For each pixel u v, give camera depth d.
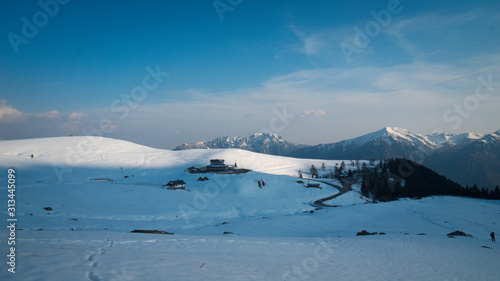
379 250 30.88
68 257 15.15
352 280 17.59
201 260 18.98
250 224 71.88
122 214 80.38
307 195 167.00
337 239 40.78
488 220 83.94
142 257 17.42
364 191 183.50
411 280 18.66
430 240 42.66
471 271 22.88
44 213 69.19
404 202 112.19
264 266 19.23
